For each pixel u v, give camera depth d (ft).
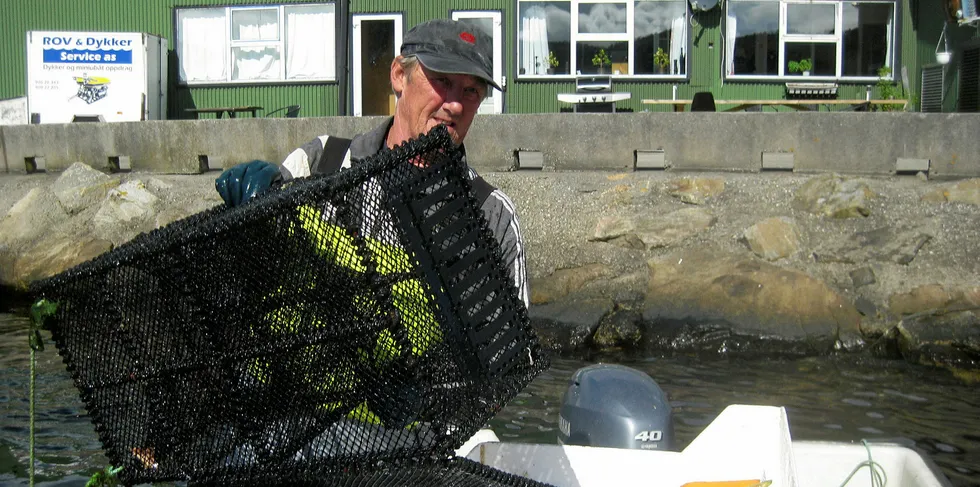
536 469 9.93
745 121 37.96
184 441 6.58
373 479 6.16
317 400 6.16
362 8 58.49
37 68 58.80
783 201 34.86
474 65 8.17
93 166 44.50
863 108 53.42
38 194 41.75
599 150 38.91
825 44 56.70
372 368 6.03
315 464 6.19
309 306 6.07
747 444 9.82
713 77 57.00
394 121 8.98
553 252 34.68
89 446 18.20
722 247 33.40
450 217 5.96
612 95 52.44
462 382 6.07
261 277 6.11
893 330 28.91
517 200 36.32
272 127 42.27
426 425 6.08
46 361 25.50
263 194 6.40
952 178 36.42
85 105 59.00
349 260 5.92
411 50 8.37
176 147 43.42
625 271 33.37
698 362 28.25
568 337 30.53
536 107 57.52
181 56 60.70
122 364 6.59
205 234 6.10
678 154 38.45
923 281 31.12
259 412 6.31
